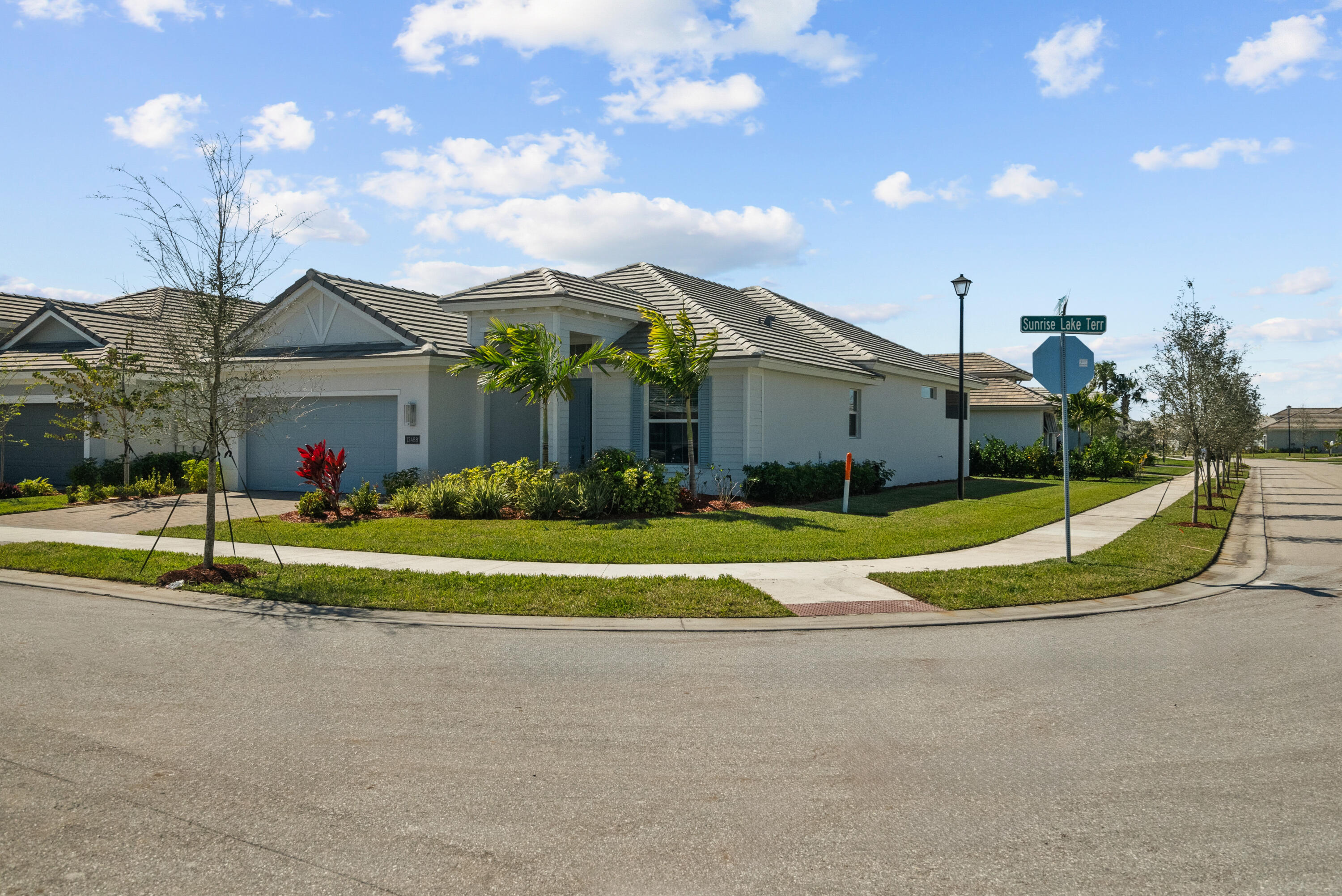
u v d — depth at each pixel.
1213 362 17.70
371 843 3.93
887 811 4.30
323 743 5.13
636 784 4.60
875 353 23.53
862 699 6.01
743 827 4.12
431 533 12.84
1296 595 9.85
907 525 14.74
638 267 22.77
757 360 17.06
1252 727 5.50
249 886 3.56
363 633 7.69
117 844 3.91
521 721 5.54
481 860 3.79
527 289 17.62
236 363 13.24
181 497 18.64
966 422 31.42
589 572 10.27
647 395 18.53
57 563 10.77
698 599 8.85
